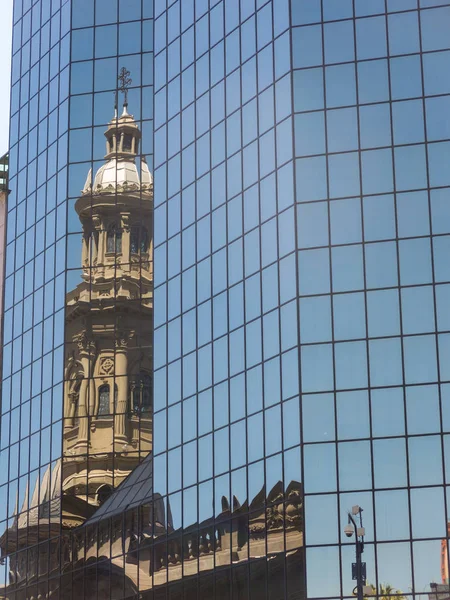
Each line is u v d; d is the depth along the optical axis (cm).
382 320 6038
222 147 6969
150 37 8400
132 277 8031
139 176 8181
